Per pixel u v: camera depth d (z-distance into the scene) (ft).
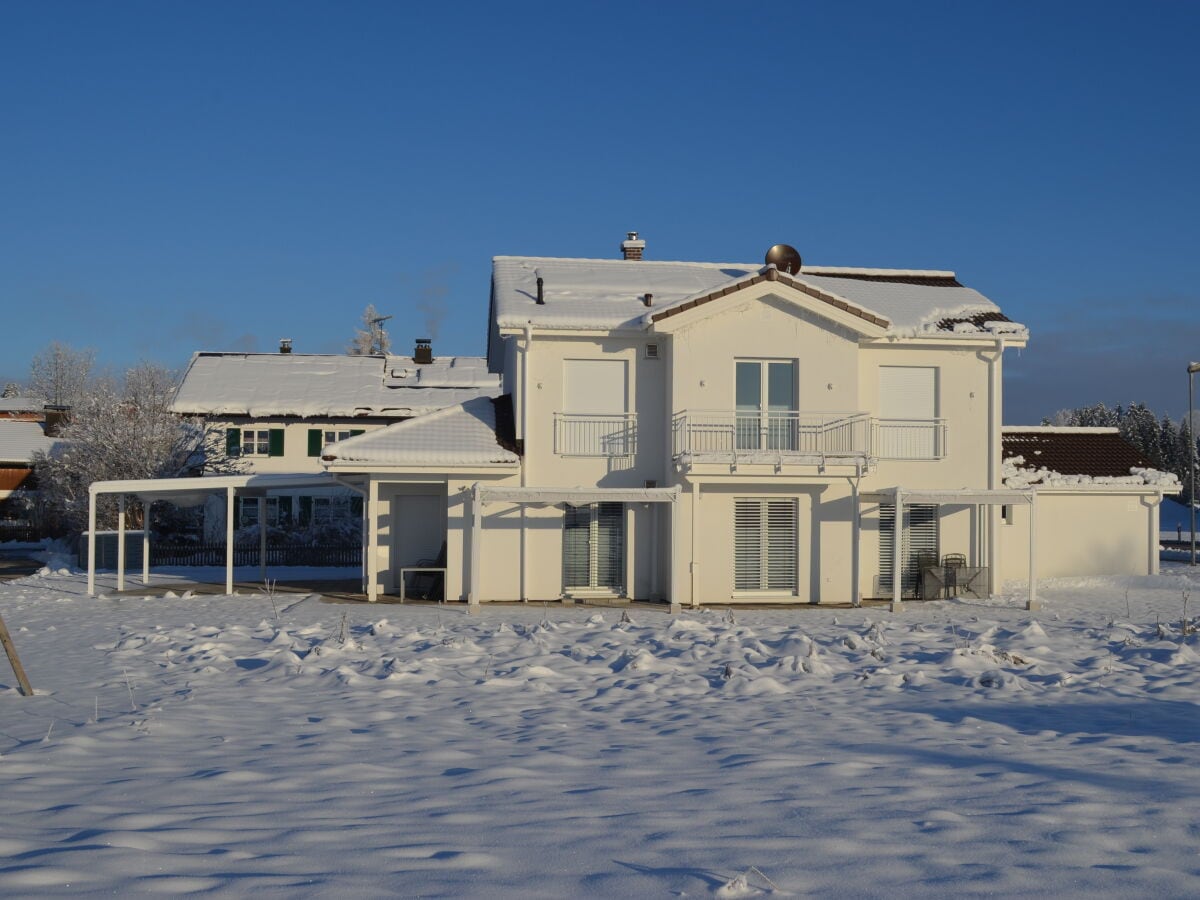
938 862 18.97
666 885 17.52
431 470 80.18
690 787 25.34
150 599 84.33
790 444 82.74
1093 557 99.45
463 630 61.46
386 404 152.66
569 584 83.46
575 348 83.61
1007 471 97.91
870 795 24.40
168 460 140.46
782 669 46.06
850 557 83.92
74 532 143.43
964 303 92.43
